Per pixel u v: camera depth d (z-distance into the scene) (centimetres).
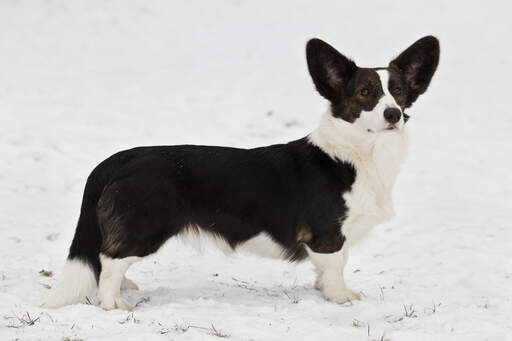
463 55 2261
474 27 2566
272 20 2700
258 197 691
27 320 585
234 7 2866
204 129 1560
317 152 704
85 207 670
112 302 648
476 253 845
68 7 2794
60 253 888
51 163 1298
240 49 2375
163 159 674
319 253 699
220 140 1479
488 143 1458
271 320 604
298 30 2575
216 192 681
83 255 662
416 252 884
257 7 2858
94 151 1382
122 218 651
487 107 1745
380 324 604
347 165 693
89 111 1678
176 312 621
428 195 1150
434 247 891
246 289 766
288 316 625
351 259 889
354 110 686
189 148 696
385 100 674
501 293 713
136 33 2559
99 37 2500
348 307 664
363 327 595
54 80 1977
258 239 704
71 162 1311
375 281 788
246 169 693
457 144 1462
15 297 664
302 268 862
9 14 2702
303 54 2303
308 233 697
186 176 674
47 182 1209
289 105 1762
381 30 2544
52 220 1027
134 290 740
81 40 2461
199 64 2208
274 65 2186
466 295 710
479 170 1282
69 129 1518
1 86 1878
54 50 2333
